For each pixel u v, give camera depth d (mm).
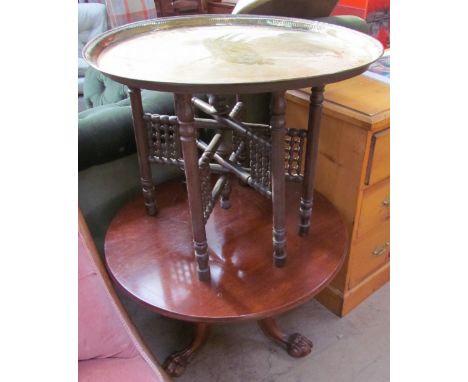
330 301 1188
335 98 943
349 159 949
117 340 638
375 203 1031
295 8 1196
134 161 1036
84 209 991
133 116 866
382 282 1273
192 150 641
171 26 866
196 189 690
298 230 949
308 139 796
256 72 589
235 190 1110
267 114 1124
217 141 847
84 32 2008
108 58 665
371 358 1064
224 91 532
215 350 1094
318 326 1156
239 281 812
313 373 1030
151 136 905
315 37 787
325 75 551
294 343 1054
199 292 788
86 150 908
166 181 1164
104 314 627
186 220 991
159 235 942
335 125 949
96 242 1050
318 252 884
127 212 1022
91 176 967
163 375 654
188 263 861
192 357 1046
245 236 937
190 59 655
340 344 1103
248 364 1057
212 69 603
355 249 1075
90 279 624
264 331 1090
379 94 963
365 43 720
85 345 616
